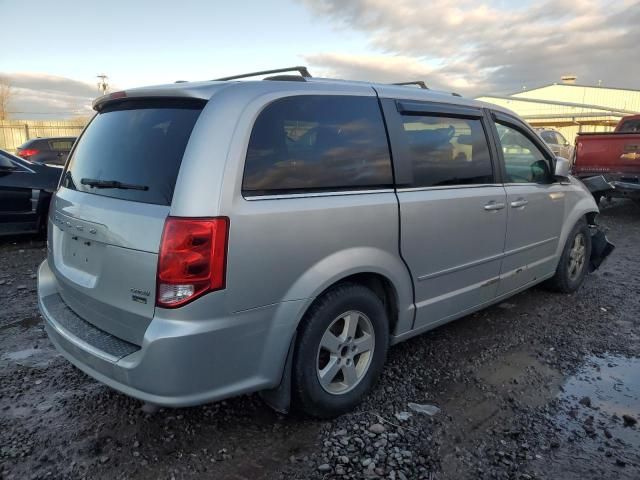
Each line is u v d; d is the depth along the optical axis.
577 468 2.61
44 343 4.02
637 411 3.13
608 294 5.27
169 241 2.32
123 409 3.08
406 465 2.61
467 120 3.76
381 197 3.04
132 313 2.49
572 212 4.97
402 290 3.23
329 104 2.92
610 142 9.76
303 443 2.78
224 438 2.81
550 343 4.09
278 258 2.56
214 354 2.42
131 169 2.65
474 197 3.66
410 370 3.61
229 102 2.54
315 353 2.79
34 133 32.62
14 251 6.96
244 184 2.48
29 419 2.98
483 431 2.91
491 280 3.99
